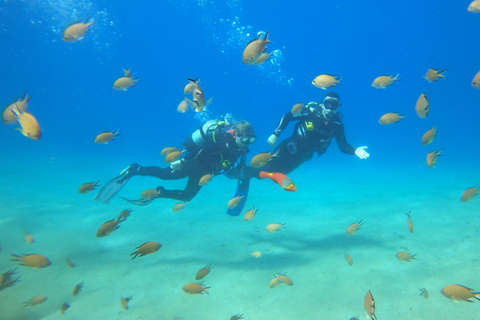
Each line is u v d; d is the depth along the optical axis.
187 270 4.30
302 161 5.65
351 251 4.61
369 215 6.52
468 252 4.12
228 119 5.30
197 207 8.06
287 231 5.88
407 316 2.84
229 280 3.92
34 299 3.27
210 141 5.03
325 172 16.33
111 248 5.24
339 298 3.27
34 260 3.00
